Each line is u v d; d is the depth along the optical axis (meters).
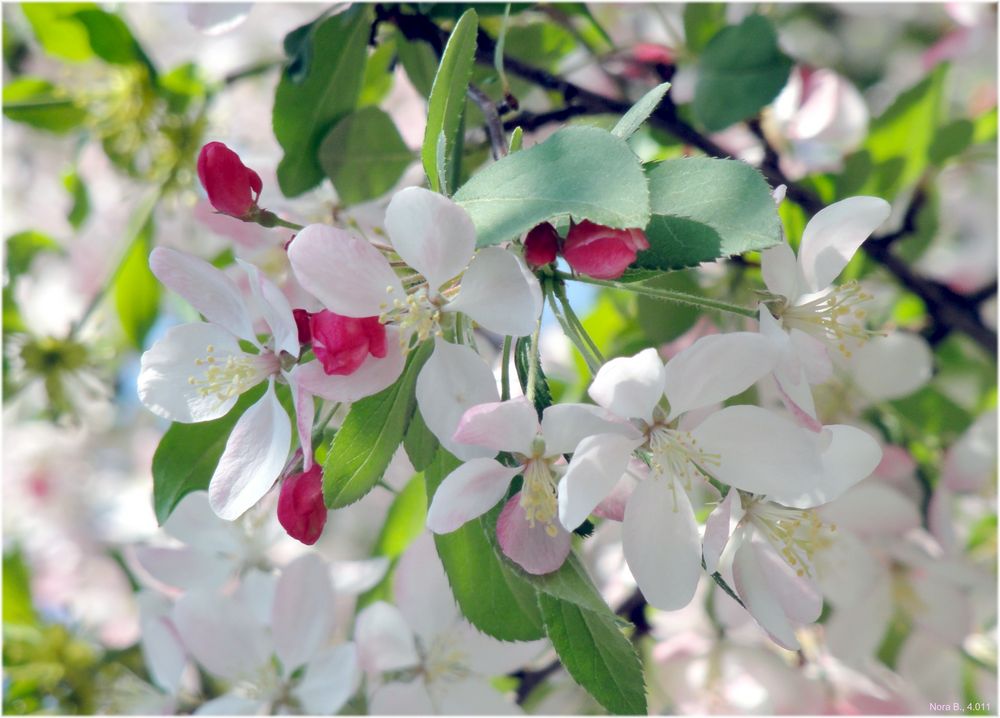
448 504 0.29
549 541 0.30
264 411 0.31
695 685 0.42
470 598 0.33
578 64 0.45
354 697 0.39
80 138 0.46
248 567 0.41
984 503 0.45
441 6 0.39
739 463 0.31
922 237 0.44
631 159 0.29
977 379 0.46
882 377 0.43
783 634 0.31
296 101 0.39
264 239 0.38
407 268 0.31
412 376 0.31
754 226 0.29
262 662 0.40
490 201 0.29
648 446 0.31
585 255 0.29
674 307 0.40
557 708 0.43
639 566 0.30
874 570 0.42
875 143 0.43
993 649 0.43
